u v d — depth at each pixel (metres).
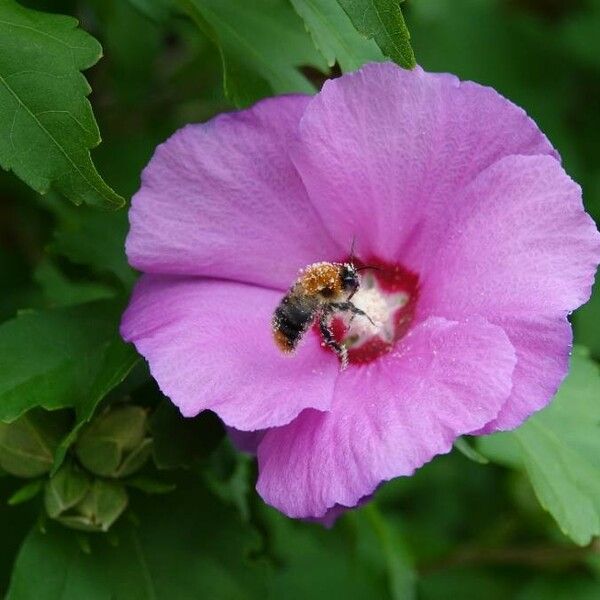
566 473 0.30
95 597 0.30
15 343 0.29
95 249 0.32
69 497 0.30
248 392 0.28
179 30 0.35
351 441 0.27
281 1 0.31
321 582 0.39
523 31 0.44
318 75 0.33
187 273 0.29
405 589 0.36
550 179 0.28
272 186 0.29
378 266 0.30
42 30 0.28
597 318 0.41
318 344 0.29
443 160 0.29
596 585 0.39
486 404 0.27
